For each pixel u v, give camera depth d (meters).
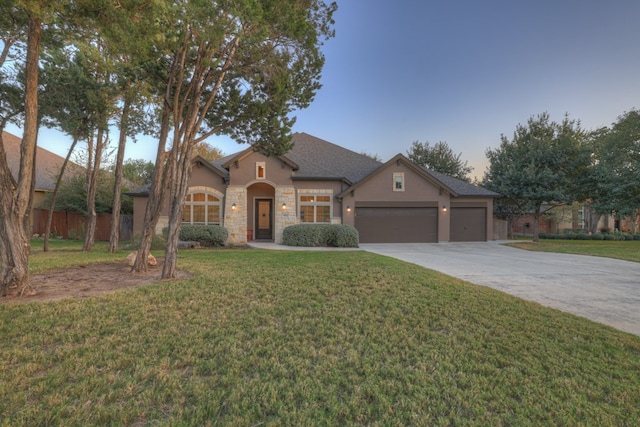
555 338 3.87
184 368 3.09
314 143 22.61
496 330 4.11
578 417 2.40
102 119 10.74
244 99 8.66
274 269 7.99
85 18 4.91
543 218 29.62
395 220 18.19
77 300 5.02
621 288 6.64
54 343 3.58
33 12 4.21
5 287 5.20
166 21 5.29
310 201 17.61
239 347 3.54
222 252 12.23
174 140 7.25
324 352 3.46
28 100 5.22
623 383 2.87
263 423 2.30
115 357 3.26
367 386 2.79
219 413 2.41
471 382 2.88
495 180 21.50
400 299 5.40
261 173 17.00
